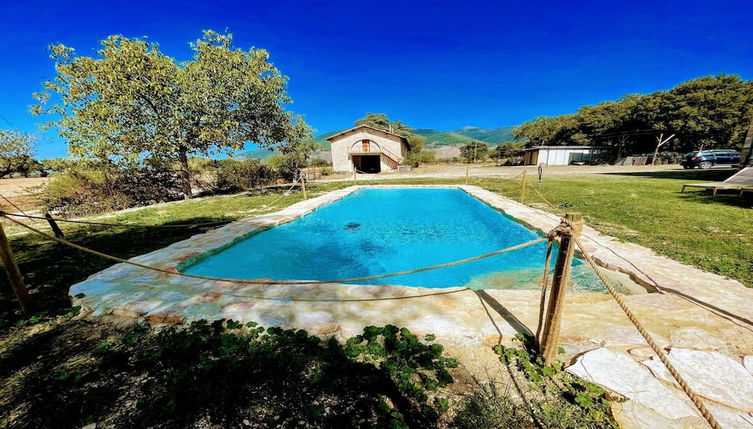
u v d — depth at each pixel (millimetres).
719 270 3963
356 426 1899
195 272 5316
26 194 13766
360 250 7465
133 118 11297
